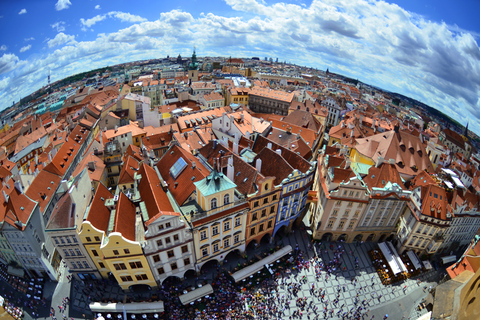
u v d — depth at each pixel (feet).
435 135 479.41
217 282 208.13
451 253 249.75
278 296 203.72
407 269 231.50
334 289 213.87
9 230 186.39
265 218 225.15
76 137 364.17
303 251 243.81
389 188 229.66
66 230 179.42
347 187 220.64
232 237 213.46
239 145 292.40
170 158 242.17
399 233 245.65
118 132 342.85
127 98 456.45
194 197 203.21
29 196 231.91
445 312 87.71
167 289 203.41
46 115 536.01
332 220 238.27
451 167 330.34
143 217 187.32
